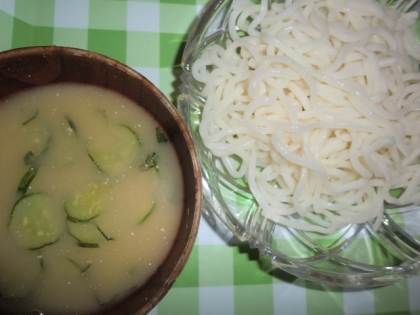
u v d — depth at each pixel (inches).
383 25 9.1
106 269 6.8
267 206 8.4
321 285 9.0
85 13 9.1
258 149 8.6
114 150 7.2
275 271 8.9
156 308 8.4
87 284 6.7
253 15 9.0
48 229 6.8
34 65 6.4
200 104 8.7
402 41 9.2
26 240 6.7
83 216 6.9
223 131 8.3
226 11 8.9
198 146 8.3
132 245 6.9
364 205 8.7
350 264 8.5
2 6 8.6
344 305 9.0
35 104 7.1
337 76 8.4
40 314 6.6
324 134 8.4
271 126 8.2
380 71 8.5
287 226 8.7
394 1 9.6
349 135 8.5
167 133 7.2
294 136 8.3
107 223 6.9
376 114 8.4
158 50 9.2
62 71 6.8
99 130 7.2
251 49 8.4
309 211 8.9
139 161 7.2
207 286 8.6
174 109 6.6
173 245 6.8
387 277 8.1
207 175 8.1
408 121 8.6
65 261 6.8
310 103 8.4
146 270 6.8
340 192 8.5
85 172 7.0
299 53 8.5
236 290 8.7
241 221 8.4
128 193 7.1
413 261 8.4
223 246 8.8
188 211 6.7
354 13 8.9
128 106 7.3
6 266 6.6
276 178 8.8
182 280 8.6
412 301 9.2
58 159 7.0
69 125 7.1
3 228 6.7
